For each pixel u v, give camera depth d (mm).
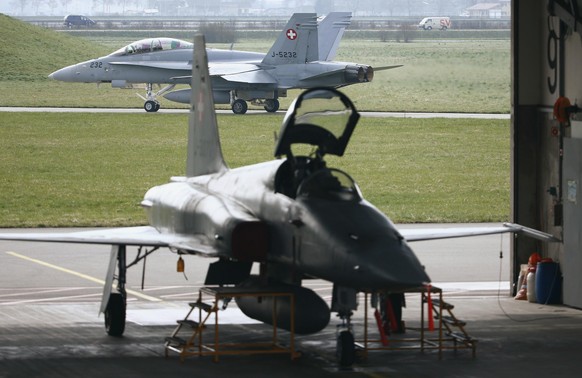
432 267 80125
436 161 166125
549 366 48469
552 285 65000
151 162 163375
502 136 198125
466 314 62219
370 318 61406
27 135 195125
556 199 65750
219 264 54031
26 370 47406
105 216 113500
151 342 53875
